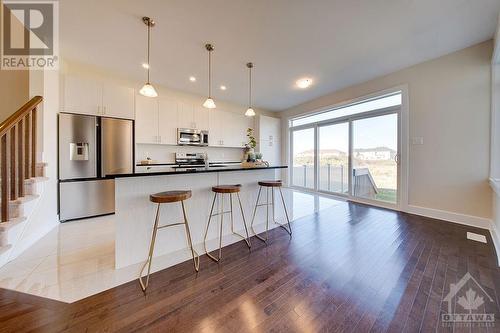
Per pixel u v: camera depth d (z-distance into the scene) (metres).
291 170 6.16
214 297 1.48
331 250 2.21
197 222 2.39
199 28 2.43
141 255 1.98
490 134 2.71
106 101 3.46
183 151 4.86
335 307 1.38
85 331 1.18
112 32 2.50
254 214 2.99
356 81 4.05
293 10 2.13
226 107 5.50
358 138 4.46
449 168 3.07
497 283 1.61
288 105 5.84
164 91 4.43
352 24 2.37
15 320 1.25
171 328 1.20
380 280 1.67
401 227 2.87
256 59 3.18
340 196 4.88
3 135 1.90
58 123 3.02
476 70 2.80
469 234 2.58
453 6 2.10
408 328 1.21
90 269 1.82
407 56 3.11
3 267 1.84
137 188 1.95
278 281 1.67
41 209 2.54
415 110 3.40
